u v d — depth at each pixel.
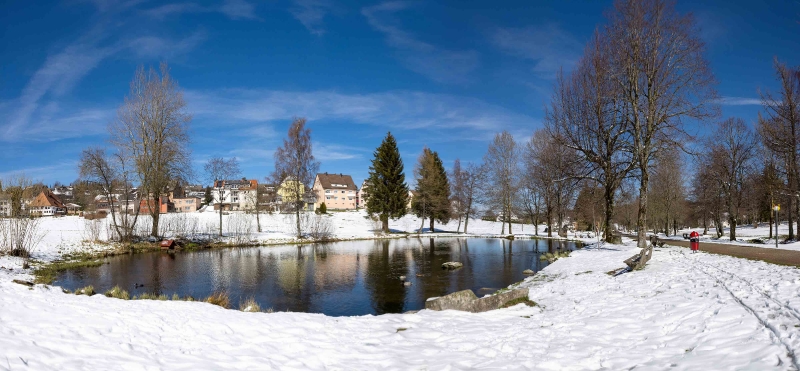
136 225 40.53
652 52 24.42
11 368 5.40
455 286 19.44
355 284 20.19
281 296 17.61
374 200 56.38
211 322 8.77
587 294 12.82
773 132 31.64
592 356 7.05
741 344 6.56
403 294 17.88
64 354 6.18
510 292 12.51
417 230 63.12
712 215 54.69
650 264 17.19
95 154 34.16
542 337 8.42
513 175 54.62
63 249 29.98
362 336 8.67
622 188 33.84
